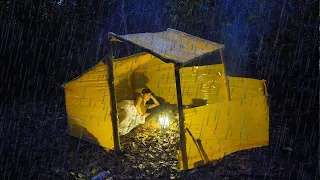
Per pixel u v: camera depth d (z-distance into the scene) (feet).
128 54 35.73
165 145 20.76
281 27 29.43
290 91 27.94
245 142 20.06
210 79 24.23
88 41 34.94
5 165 18.80
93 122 20.26
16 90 29.17
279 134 22.45
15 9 29.09
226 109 18.38
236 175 17.97
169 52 17.72
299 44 28.53
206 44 21.02
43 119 24.70
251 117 19.71
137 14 38.78
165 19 36.86
